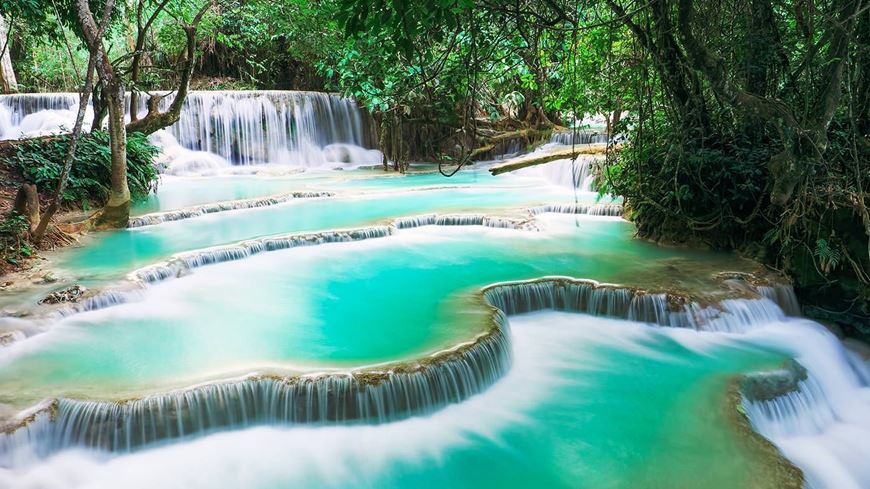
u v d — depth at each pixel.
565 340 7.05
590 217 12.02
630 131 9.86
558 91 10.02
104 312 7.14
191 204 13.25
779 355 6.59
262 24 19.45
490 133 21.91
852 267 7.26
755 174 8.48
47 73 24.58
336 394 5.27
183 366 5.77
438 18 4.01
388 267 8.97
